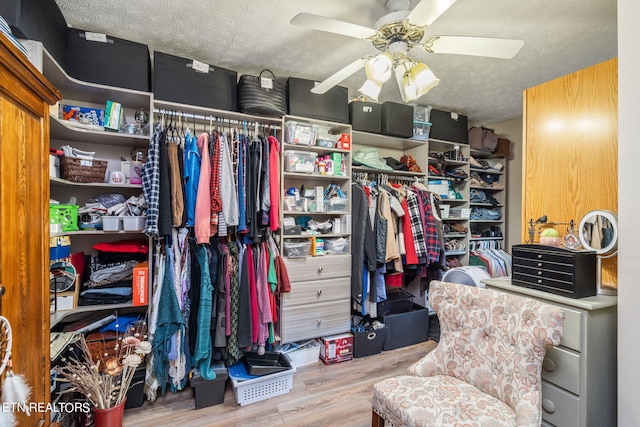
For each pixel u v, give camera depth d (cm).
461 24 182
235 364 217
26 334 89
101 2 166
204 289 198
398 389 132
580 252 138
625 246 113
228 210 208
